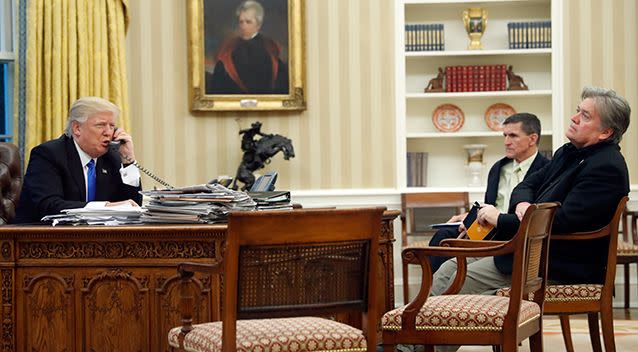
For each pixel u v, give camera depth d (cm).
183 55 782
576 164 449
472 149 798
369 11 790
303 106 782
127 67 779
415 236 793
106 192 511
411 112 818
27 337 401
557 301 424
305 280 307
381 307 450
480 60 814
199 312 399
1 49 740
